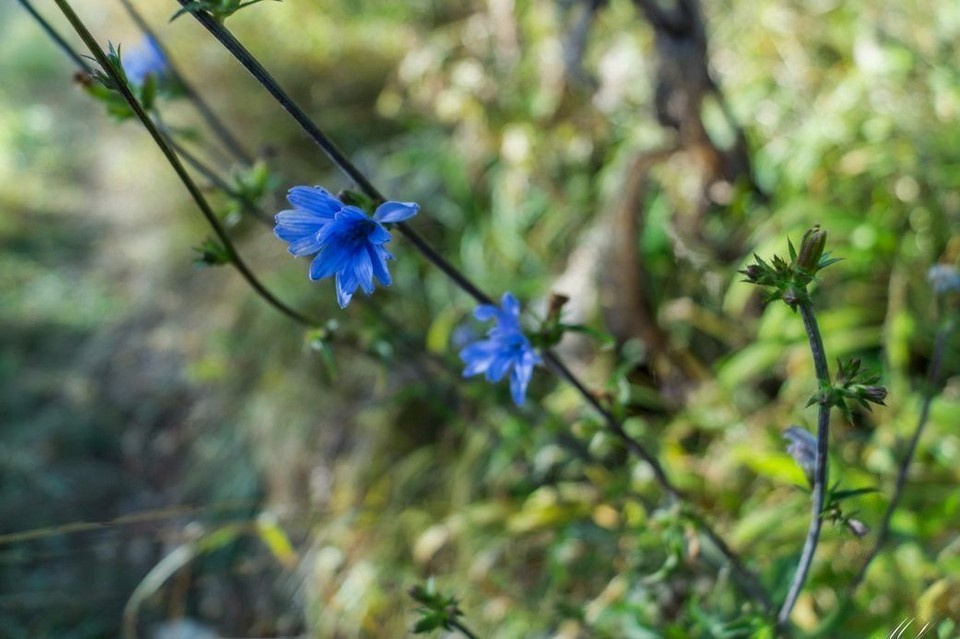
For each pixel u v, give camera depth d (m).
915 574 0.51
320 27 1.00
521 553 0.66
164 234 1.04
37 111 1.37
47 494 0.89
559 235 0.80
